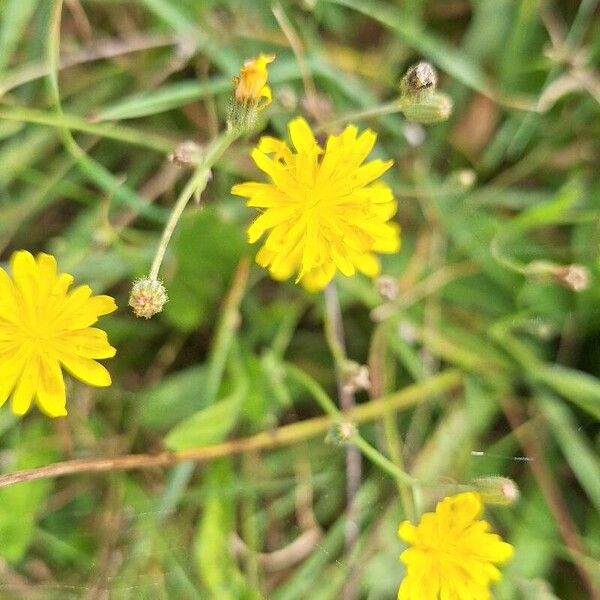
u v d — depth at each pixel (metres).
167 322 0.14
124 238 0.14
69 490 0.13
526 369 0.14
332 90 0.14
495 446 0.14
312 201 0.10
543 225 0.14
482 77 0.14
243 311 0.14
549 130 0.15
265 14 0.14
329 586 0.13
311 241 0.10
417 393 0.13
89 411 0.14
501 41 0.14
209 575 0.12
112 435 0.13
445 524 0.10
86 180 0.14
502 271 0.14
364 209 0.10
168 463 0.12
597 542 0.13
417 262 0.14
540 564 0.13
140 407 0.13
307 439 0.14
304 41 0.14
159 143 0.13
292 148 0.13
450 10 0.15
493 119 0.15
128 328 0.14
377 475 0.13
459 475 0.13
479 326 0.14
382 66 0.14
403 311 0.14
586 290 0.13
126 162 0.14
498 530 0.14
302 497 0.13
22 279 0.09
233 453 0.14
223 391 0.13
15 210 0.13
